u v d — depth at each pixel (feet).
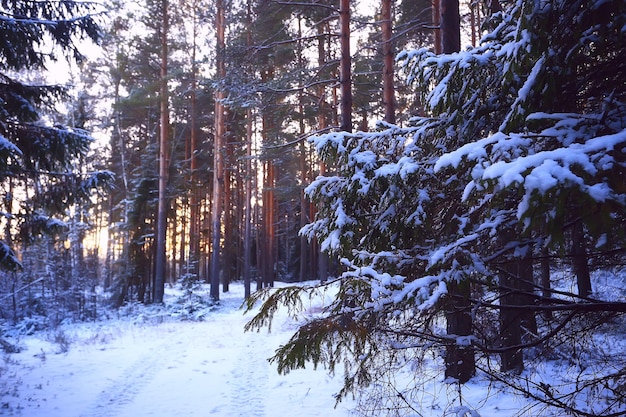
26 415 20.83
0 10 24.82
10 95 27.30
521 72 10.12
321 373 25.72
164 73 70.59
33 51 27.50
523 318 11.66
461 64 12.26
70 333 47.96
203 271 129.70
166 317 58.59
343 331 10.22
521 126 10.68
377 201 14.62
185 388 24.57
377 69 51.85
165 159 70.33
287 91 33.73
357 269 11.49
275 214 117.60
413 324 11.41
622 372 9.93
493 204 7.96
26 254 61.87
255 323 11.44
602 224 6.25
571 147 7.28
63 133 27.84
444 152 13.74
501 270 11.30
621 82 10.61
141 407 21.59
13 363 32.04
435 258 10.65
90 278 68.23
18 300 57.26
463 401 17.38
